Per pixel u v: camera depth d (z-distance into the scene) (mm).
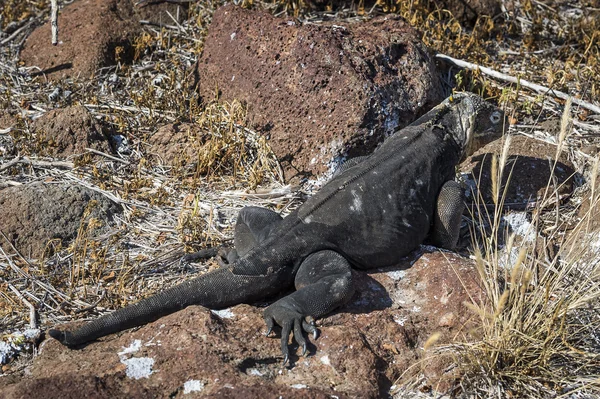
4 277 13992
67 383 10789
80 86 19469
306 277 12711
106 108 18734
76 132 17297
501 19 22375
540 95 18906
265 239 13070
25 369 11969
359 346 11656
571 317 12422
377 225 13438
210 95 18734
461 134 15086
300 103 16891
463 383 11469
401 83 17062
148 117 18234
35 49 20797
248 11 18547
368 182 13633
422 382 11609
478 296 12656
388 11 21719
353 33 17797
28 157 17000
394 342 12078
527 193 16312
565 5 23453
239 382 10859
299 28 17422
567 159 17078
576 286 12828
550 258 14367
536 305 11750
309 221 13133
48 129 17391
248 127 17703
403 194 13773
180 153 17219
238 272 12578
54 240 14695
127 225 15273
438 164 14469
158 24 21391
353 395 11031
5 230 14805
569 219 15727
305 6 21453
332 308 12320
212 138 16891
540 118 18656
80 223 15117
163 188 16141
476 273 13023
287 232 13008
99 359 11523
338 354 11562
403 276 13422
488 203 16141
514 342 11672
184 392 10891
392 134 16516
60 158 17094
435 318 12586
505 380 11641
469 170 16953
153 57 20547
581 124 18172
